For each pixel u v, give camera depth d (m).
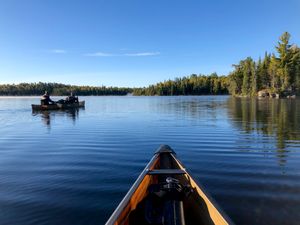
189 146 11.27
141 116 25.20
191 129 16.02
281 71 72.56
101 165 8.63
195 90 136.62
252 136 13.39
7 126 19.09
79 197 6.11
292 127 16.30
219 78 131.88
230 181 6.93
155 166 6.32
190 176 5.26
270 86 81.19
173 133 14.66
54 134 15.26
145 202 4.46
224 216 3.55
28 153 10.65
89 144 12.12
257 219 4.99
